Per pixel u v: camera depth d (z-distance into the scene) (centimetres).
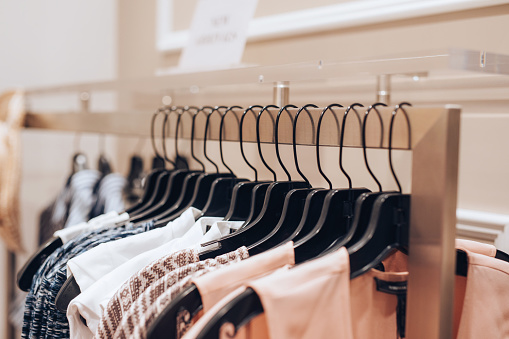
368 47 104
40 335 73
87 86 111
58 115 114
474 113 89
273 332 49
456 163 51
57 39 167
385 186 97
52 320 71
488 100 87
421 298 54
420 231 53
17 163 123
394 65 61
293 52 119
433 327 53
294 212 64
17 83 162
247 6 98
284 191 67
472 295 63
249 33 126
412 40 98
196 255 61
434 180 51
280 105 81
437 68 57
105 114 99
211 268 58
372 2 102
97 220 83
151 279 60
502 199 86
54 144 171
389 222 57
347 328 53
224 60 100
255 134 69
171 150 140
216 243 63
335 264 52
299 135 64
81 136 172
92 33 173
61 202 119
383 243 57
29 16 163
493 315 63
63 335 71
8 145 121
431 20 95
